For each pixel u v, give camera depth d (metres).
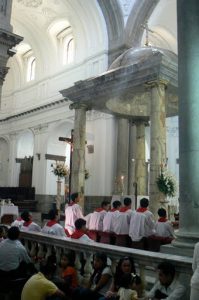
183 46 5.07
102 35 20.39
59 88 23.53
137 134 13.57
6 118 27.97
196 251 3.50
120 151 18.22
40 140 24.39
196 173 4.66
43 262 5.80
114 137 18.84
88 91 11.23
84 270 5.21
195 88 4.85
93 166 19.45
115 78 10.30
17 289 4.91
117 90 10.63
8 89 29.31
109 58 19.88
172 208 11.95
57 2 21.39
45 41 25.02
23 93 27.28
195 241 4.52
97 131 19.61
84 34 21.73
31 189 23.72
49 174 23.50
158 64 9.34
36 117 25.11
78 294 4.31
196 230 4.58
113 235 8.93
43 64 25.61
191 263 3.84
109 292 4.08
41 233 6.48
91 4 20.11
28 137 27.08
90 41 21.31
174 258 4.08
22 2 22.11
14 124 27.55
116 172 18.28
